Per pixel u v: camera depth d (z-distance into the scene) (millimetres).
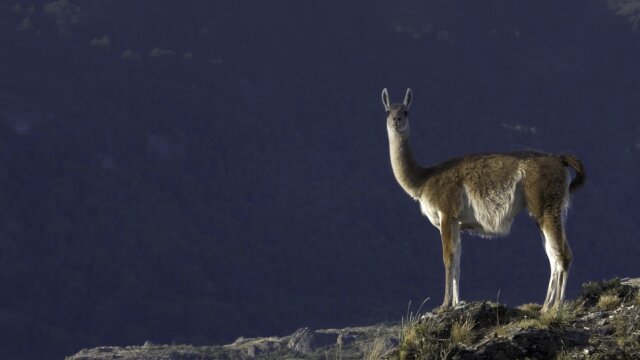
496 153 20156
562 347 15969
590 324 16609
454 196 20141
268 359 135500
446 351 16062
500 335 16297
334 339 131750
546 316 16594
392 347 17391
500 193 19625
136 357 139750
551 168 19328
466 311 17109
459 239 20234
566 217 19438
